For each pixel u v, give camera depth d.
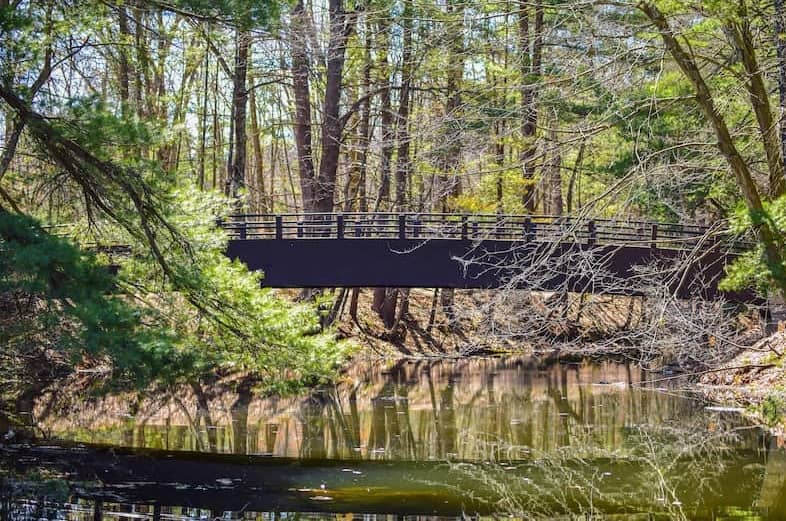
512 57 14.59
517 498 9.65
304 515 8.92
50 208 11.84
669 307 15.23
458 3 13.26
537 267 14.66
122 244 11.90
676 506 9.18
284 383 12.37
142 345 9.55
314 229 23.97
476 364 25.38
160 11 11.76
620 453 12.10
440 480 10.52
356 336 28.11
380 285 19.41
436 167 20.11
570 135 14.91
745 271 12.86
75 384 17.12
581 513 8.99
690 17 12.84
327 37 20.84
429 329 29.50
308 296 25.44
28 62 10.73
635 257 19.06
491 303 14.60
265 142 41.16
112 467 11.10
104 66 20.14
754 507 9.08
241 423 14.85
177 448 12.42
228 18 11.27
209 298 11.43
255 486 10.13
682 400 17.27
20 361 16.69
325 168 25.62
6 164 11.12
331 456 11.97
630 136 15.20
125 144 10.70
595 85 12.92
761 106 13.51
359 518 8.83
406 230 21.80
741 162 13.29
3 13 10.04
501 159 16.02
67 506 9.10
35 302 11.20
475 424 14.74
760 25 13.21
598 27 12.73
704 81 13.55
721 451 12.16
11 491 9.69
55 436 13.23
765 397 15.77
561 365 25.03
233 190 25.27
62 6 11.34
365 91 28.92
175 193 11.29
